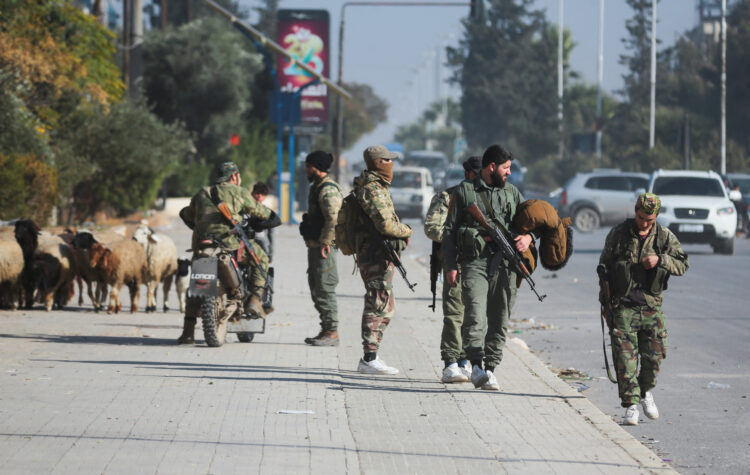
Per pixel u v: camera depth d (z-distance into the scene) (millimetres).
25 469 17172
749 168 176375
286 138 165500
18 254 40500
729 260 74500
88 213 90000
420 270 64250
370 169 26984
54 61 71312
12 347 30641
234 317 32375
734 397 26906
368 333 27203
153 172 88750
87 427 20266
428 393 24812
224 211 31391
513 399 24234
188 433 19969
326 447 19141
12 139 69562
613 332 22797
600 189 104000
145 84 151625
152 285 42000
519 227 24219
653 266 22594
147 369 27188
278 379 26094
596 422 21969
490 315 24766
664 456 20812
